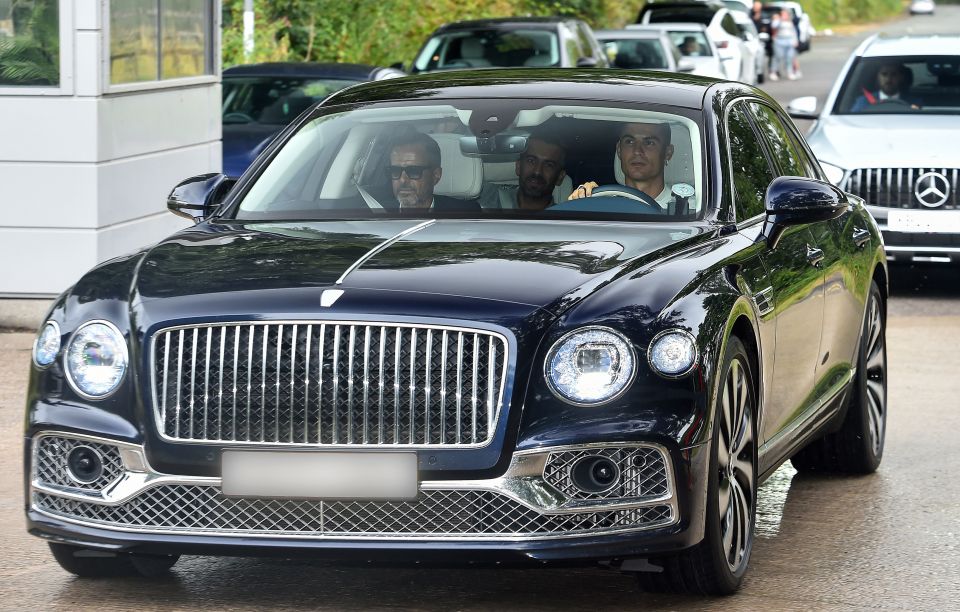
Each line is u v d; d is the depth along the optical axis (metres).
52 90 15.85
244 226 8.75
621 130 9.12
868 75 21.11
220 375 7.21
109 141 16.17
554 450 7.07
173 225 17.48
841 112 20.84
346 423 7.13
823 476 11.05
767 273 8.58
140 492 7.31
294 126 9.77
